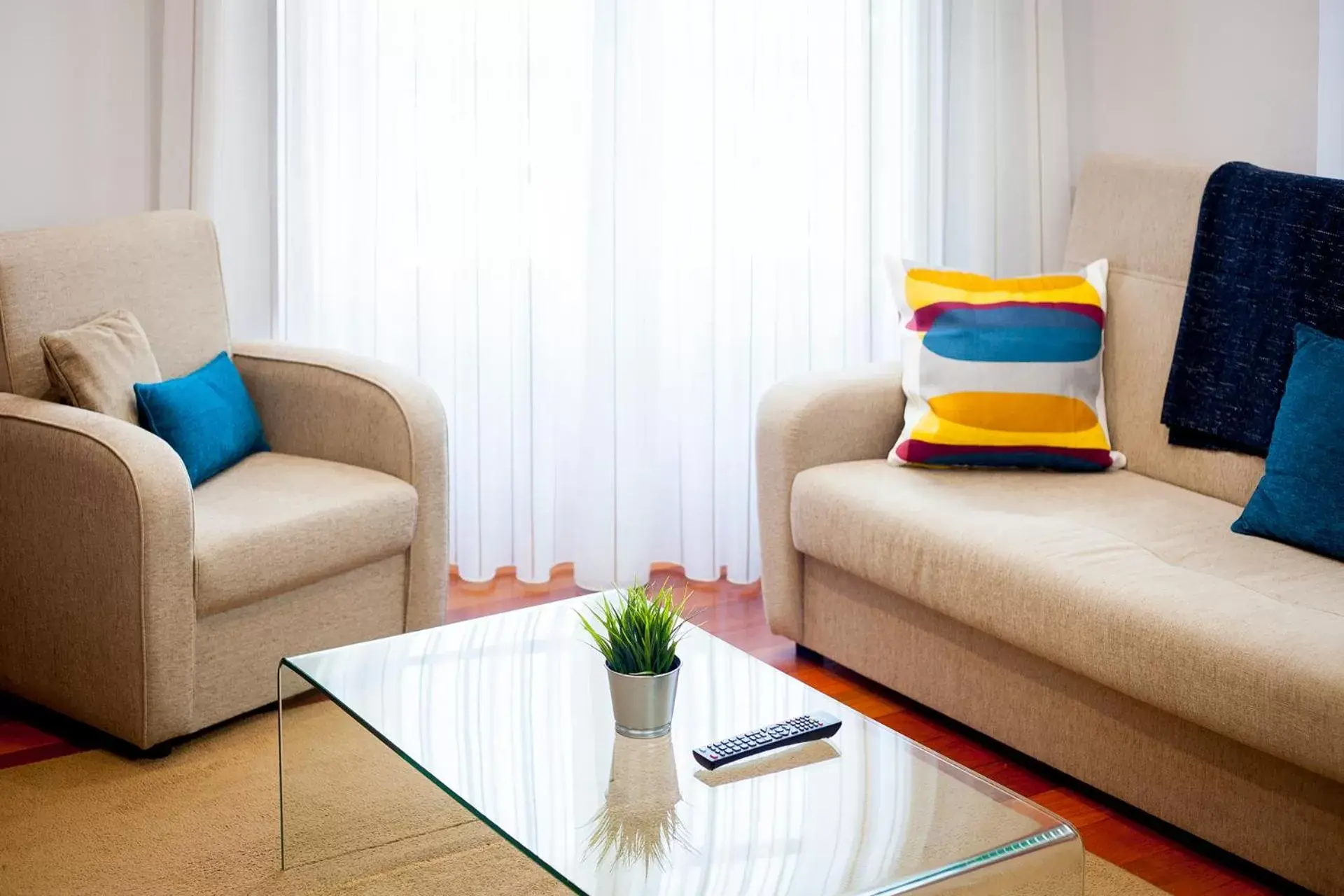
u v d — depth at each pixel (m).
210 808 2.42
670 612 1.99
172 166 3.25
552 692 2.12
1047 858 1.68
